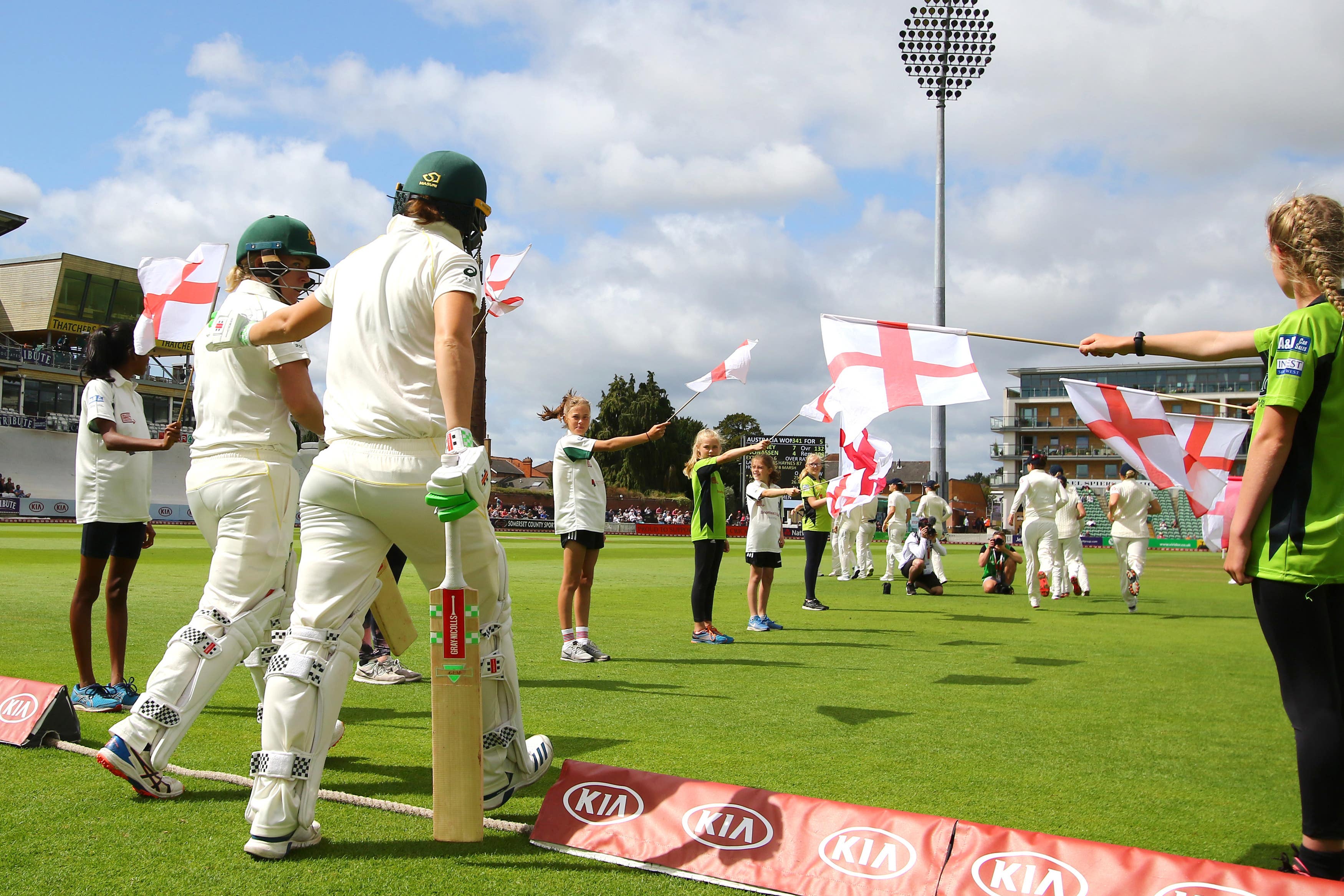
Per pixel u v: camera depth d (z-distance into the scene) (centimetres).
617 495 6488
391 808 307
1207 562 2697
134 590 1061
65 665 571
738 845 259
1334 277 262
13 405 5494
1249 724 485
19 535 2600
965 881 235
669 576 1684
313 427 359
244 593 342
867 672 642
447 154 307
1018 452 6988
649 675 617
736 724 461
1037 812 327
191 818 293
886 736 440
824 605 1176
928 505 1617
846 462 754
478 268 287
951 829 245
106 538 452
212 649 326
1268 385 267
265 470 349
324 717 275
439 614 270
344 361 289
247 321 332
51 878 243
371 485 278
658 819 271
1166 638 870
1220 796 352
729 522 6066
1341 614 261
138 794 315
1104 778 374
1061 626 967
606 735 431
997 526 1438
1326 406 258
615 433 6981
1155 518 4344
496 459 8344
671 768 372
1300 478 259
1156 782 370
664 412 7044
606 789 283
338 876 249
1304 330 261
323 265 396
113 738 305
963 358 511
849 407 515
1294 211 271
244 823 290
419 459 282
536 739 349
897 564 1825
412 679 577
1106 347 335
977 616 1078
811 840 255
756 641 814
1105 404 661
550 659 688
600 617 1002
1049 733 455
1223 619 1066
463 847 275
